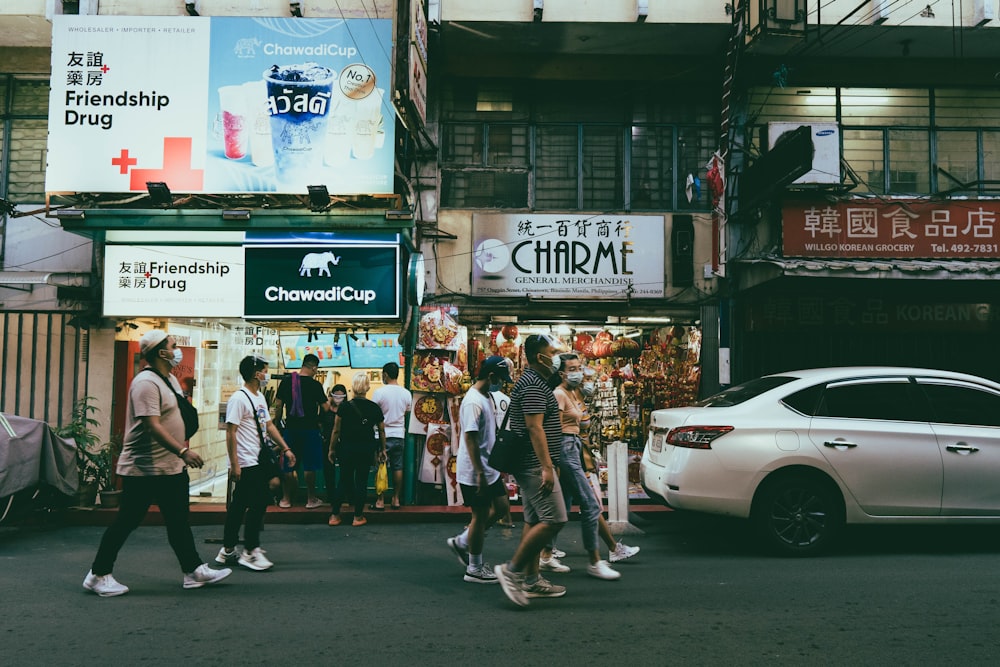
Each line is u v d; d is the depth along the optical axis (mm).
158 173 9031
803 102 10797
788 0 9383
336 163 9094
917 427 6578
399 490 8898
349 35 9195
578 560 6484
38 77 10250
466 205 10641
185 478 5469
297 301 8992
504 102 10773
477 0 9633
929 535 7559
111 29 9117
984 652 4023
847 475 6410
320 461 8992
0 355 9594
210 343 10523
